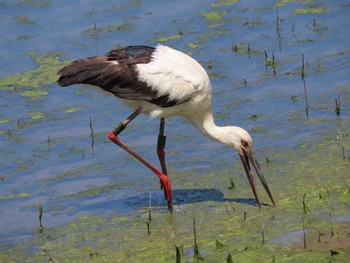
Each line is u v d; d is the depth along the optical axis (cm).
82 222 1228
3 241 1188
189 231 1155
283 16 1997
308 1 2072
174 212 1230
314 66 1731
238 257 1048
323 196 1208
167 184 1241
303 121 1500
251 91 1656
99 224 1216
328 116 1506
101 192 1333
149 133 1545
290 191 1244
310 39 1864
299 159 1352
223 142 1285
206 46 1886
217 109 1596
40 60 1873
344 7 2016
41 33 2000
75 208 1284
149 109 1291
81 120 1614
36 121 1617
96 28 2003
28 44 1950
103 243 1148
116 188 1344
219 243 1084
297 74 1705
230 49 1861
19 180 1402
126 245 1134
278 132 1471
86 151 1493
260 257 1042
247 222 1159
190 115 1309
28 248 1158
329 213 1144
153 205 1267
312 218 1141
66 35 1981
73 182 1381
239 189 1285
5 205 1313
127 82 1269
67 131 1574
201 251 1082
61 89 1742
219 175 1347
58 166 1446
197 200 1260
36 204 1309
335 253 1024
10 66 1853
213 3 2109
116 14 2072
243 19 2002
